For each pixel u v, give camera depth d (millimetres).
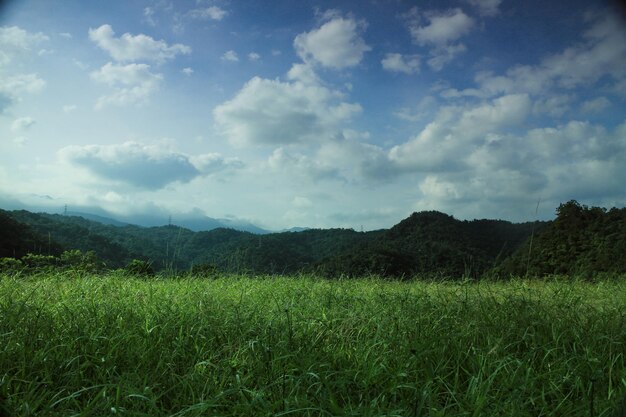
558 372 3223
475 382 2828
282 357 3137
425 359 3256
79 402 2824
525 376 3080
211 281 7922
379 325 3998
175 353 3453
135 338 3725
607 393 2922
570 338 3988
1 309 4203
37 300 5020
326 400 2641
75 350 3439
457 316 4621
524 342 3908
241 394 2658
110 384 2697
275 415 2383
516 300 5219
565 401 2865
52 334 3691
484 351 3537
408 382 2984
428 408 2574
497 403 2723
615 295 6664
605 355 3502
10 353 3262
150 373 3150
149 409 2613
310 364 3113
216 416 2490
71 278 6977
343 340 3836
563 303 5285
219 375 3105
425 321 4383
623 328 4117
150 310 4668
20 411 2545
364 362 3248
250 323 4211
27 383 2924
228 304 5113
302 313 4805
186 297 5605
